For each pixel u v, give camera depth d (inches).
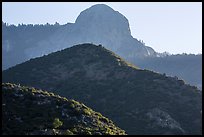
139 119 2910.9
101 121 1663.4
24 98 1598.2
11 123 1381.6
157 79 3570.4
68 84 3750.0
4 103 1517.0
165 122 2834.6
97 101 3309.5
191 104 3134.8
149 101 3154.5
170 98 3218.5
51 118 1476.4
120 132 1647.4
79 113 1598.2
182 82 3526.1
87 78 3828.7
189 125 2854.3
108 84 3614.7
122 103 3193.9
